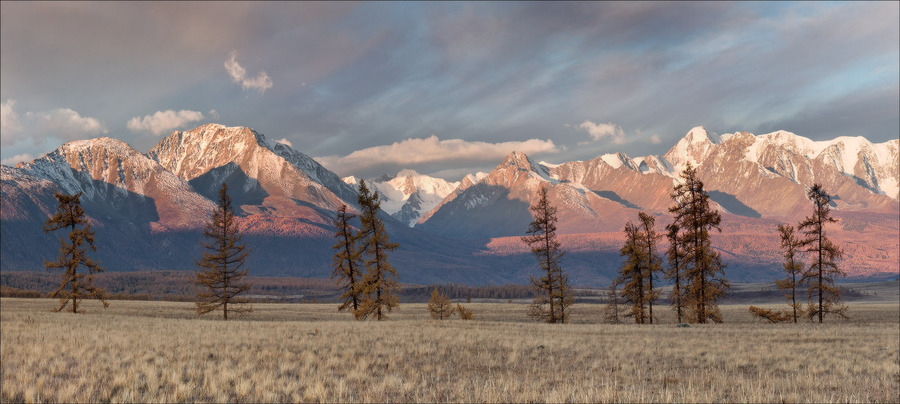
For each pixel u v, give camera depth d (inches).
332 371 623.5
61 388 474.6
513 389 532.1
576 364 733.9
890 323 1802.4
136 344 796.6
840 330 1312.7
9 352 684.1
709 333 1210.0
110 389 495.2
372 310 1831.9
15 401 450.9
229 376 557.3
